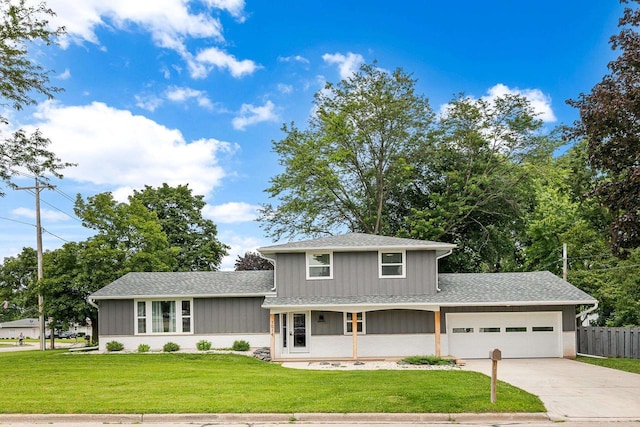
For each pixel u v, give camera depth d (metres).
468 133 35.81
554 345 22.44
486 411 10.49
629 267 26.53
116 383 13.79
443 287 23.92
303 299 22.56
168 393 12.27
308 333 22.92
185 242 45.97
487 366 19.12
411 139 36.38
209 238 47.00
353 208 38.25
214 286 25.03
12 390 12.80
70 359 20.92
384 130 36.16
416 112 35.97
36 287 29.20
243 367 18.50
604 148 14.68
